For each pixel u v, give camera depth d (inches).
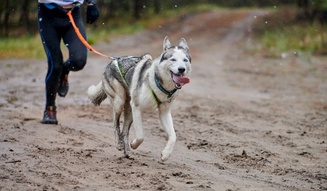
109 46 1533.0
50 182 294.5
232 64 1126.4
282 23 2005.4
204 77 888.3
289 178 329.4
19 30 1723.7
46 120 454.9
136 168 333.7
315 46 1317.7
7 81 728.3
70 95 636.1
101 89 403.5
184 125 487.2
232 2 3740.2
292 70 998.4
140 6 2549.2
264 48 1469.0
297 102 649.0
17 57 1064.2
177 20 2522.1
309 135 460.1
